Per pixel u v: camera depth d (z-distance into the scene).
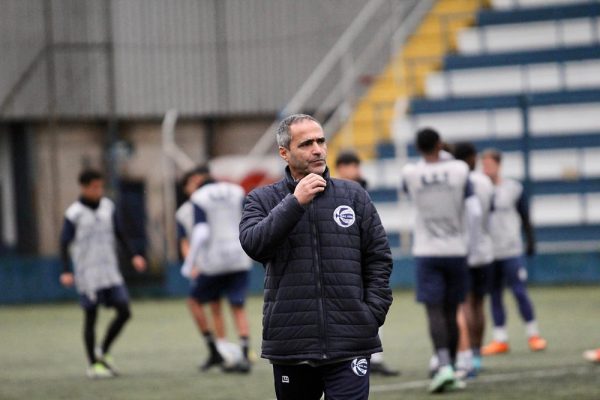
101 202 26.48
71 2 58.56
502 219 27.73
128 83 59.06
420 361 26.64
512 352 27.80
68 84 58.44
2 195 58.47
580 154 50.47
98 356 26.19
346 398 12.30
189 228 27.67
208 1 59.88
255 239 12.10
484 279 24.23
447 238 21.77
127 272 51.38
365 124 54.84
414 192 22.03
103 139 58.62
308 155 12.52
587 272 46.47
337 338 12.24
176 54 59.66
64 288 51.88
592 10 54.72
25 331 38.72
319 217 12.47
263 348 12.54
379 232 12.73
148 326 38.44
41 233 58.28
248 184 51.31
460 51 56.53
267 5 60.00
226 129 60.22
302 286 12.31
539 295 42.56
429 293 21.78
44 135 58.56
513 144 51.34
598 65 52.88
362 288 12.63
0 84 58.22
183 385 23.81
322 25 59.47
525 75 53.94
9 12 58.16
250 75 60.03
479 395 20.67
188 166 51.88
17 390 23.98
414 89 55.47
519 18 56.00
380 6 58.84
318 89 58.97
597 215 49.28
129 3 59.12
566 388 21.20
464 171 21.80
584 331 31.47
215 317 26.58
